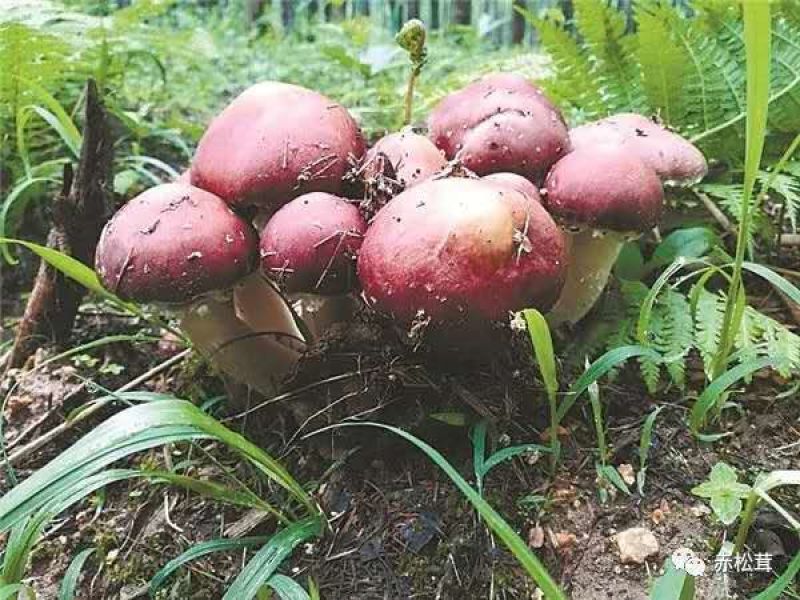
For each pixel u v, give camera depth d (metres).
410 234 0.23
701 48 0.36
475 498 0.19
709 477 0.25
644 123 0.30
